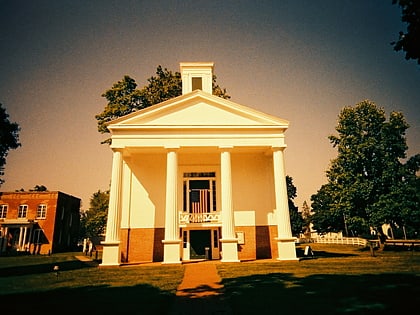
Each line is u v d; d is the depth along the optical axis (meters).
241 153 26.62
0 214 45.75
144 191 25.22
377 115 34.31
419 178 32.66
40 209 46.38
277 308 8.45
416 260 19.98
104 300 9.92
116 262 20.47
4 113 34.81
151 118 23.89
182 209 25.44
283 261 20.95
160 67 39.03
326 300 9.17
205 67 29.38
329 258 23.16
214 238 25.19
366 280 12.39
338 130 35.69
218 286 12.39
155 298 10.10
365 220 32.59
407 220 30.84
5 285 13.07
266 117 24.27
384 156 32.91
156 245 24.17
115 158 22.44
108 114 35.66
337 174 34.66
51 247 44.50
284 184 23.05
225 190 22.56
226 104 24.47
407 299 9.00
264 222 25.20
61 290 11.81
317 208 70.00
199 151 25.47
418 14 8.55
